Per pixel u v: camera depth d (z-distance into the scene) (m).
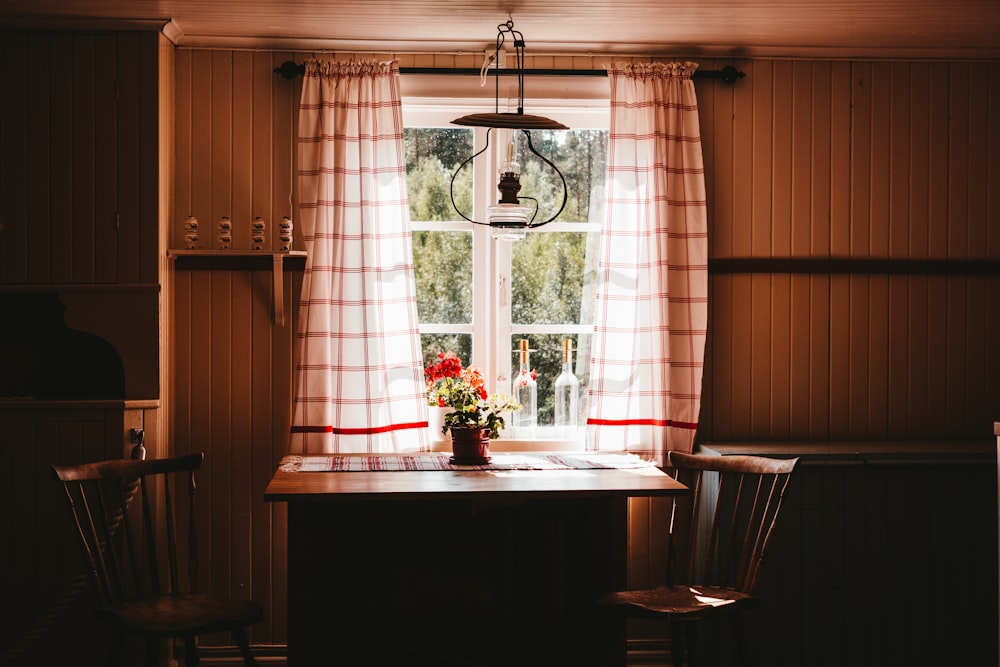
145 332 3.55
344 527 3.12
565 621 3.15
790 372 3.93
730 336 3.92
